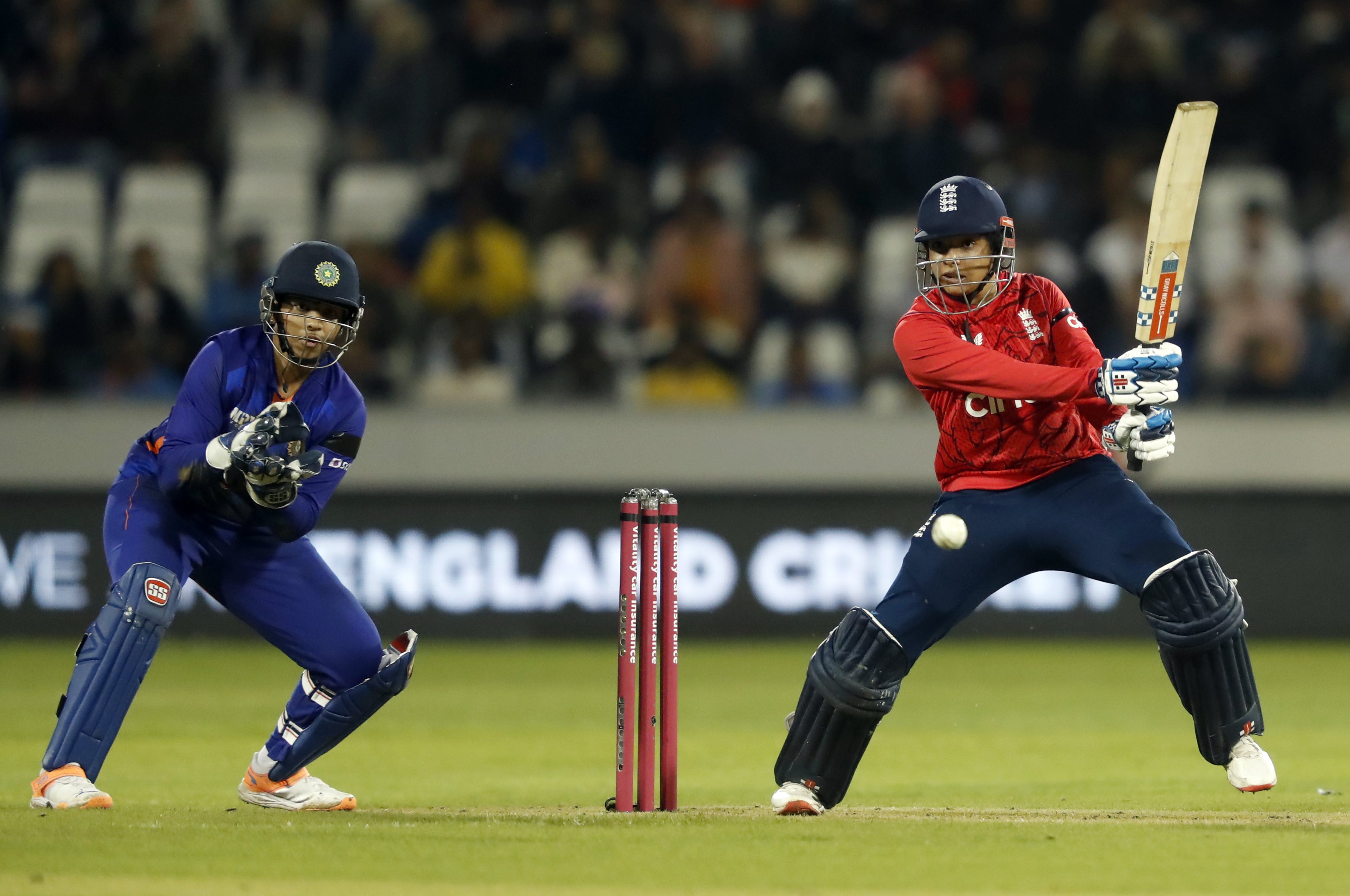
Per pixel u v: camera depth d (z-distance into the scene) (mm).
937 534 16297
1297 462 45812
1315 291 49906
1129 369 16047
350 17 57031
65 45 55969
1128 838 15406
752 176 54344
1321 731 28281
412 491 45375
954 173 53000
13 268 53656
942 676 37344
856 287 51000
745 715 30812
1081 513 16750
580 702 32844
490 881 13133
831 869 13688
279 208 55031
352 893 12633
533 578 45188
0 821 15977
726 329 50562
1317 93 54531
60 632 44625
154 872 13383
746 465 45812
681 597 45219
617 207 52719
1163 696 33750
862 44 56500
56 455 45000
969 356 16750
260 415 17234
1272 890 12867
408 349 50156
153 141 55156
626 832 15719
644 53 55375
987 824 16500
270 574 18109
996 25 56750
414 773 23438
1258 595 45688
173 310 49281
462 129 55875
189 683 35781
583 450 45875
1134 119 54094
